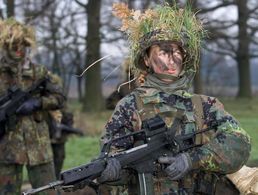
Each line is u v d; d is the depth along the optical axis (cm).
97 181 303
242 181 340
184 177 313
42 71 592
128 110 318
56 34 2745
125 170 309
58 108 593
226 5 2875
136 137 311
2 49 578
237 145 308
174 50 321
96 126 1678
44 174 586
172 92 319
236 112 2214
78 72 3362
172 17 325
